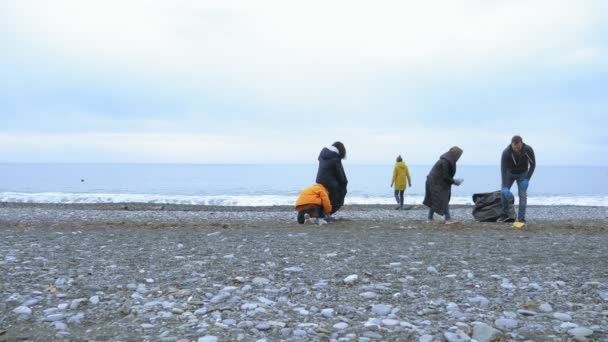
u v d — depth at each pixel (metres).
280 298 5.17
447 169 14.05
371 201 33.53
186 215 20.52
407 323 4.24
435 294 5.36
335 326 4.19
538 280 6.04
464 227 12.75
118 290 5.49
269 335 3.95
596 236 10.87
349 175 103.50
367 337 3.89
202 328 4.12
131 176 95.56
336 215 20.12
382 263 7.29
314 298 5.21
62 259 7.54
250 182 68.88
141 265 7.06
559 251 8.54
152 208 26.09
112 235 11.14
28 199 33.19
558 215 21.84
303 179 83.25
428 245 9.33
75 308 4.74
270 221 16.16
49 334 3.96
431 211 14.88
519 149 13.09
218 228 12.88
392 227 12.81
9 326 4.16
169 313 4.52
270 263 7.22
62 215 19.67
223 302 4.97
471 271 6.62
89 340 3.80
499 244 9.48
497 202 14.84
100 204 28.89
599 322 4.27
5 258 7.52
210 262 7.32
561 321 4.33
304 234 11.18
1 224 14.23
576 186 60.66
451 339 3.77
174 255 8.05
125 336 3.91
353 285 5.81
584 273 6.47
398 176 23.64
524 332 4.00
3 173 108.44
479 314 4.58
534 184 67.25
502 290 5.51
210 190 49.09
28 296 5.12
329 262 7.35
